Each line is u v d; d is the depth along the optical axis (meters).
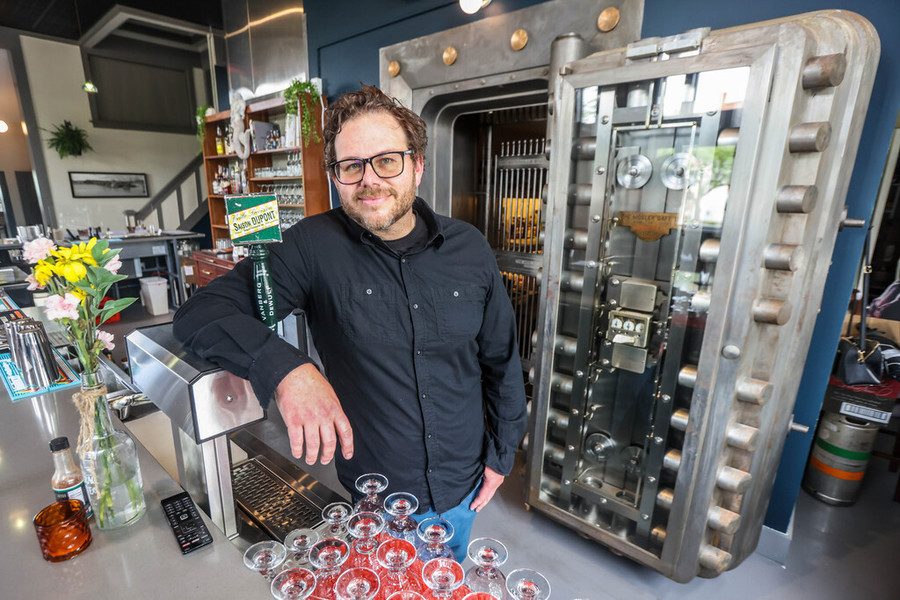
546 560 1.92
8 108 7.53
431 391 1.13
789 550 2.02
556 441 1.98
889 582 1.85
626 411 1.75
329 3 3.33
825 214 1.33
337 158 0.98
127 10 5.53
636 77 1.43
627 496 1.80
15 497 1.01
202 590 0.80
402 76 2.72
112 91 7.16
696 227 1.44
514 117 2.80
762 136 1.25
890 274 2.86
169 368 0.94
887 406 2.12
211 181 5.62
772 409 1.46
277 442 2.24
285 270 1.06
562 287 1.80
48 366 1.60
